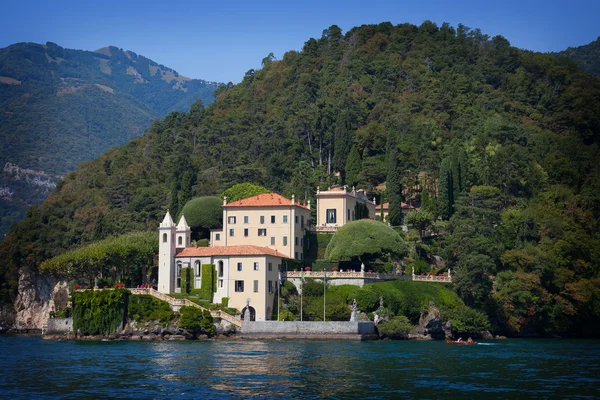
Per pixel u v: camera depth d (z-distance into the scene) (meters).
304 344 128.50
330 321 138.62
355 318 137.25
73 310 149.75
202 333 141.12
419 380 88.00
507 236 178.62
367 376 90.69
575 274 173.62
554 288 169.62
